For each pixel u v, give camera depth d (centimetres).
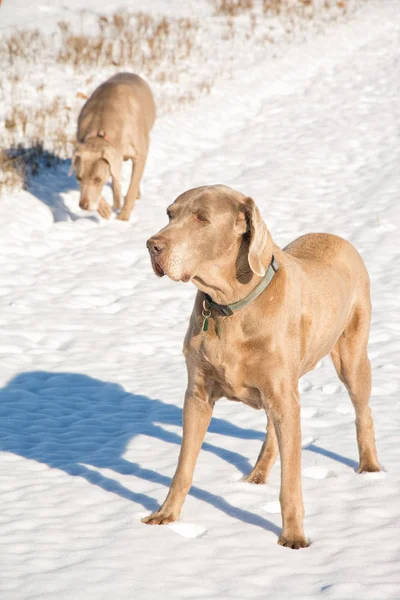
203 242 645
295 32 3697
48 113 2334
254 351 674
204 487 790
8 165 1906
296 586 602
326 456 864
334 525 710
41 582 598
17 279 1478
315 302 731
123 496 772
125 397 1059
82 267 1557
